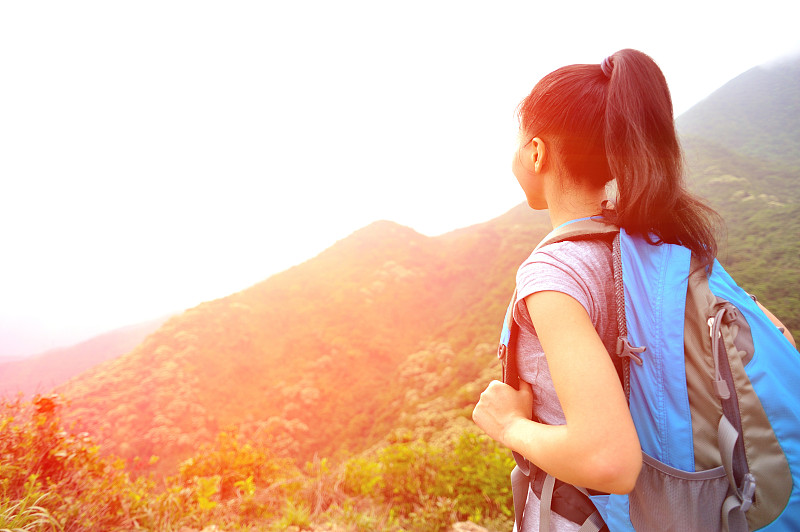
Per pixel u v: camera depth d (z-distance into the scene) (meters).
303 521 3.31
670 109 0.63
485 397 0.69
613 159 0.61
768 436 0.49
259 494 3.82
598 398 0.49
